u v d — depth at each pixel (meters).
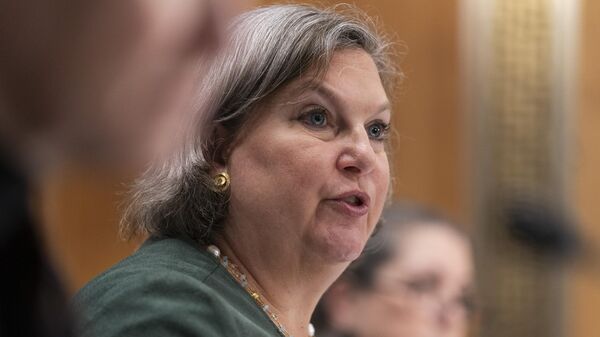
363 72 2.94
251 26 2.91
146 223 2.92
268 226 2.85
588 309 7.12
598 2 7.50
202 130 2.86
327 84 2.87
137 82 1.07
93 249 6.81
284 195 2.83
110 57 1.04
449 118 7.47
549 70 7.43
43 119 1.04
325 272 2.92
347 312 4.08
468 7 7.47
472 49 7.46
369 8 3.90
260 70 2.84
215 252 2.85
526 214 2.30
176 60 1.09
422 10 7.45
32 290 1.13
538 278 7.02
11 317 1.11
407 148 7.41
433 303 4.12
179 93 1.11
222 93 2.85
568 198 7.34
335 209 2.86
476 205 7.36
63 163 1.09
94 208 6.82
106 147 1.08
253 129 2.86
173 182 2.87
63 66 1.03
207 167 2.86
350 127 2.90
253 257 2.87
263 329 2.78
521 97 7.43
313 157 2.83
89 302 2.53
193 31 1.09
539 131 7.41
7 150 1.04
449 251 4.19
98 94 1.05
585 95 7.46
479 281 7.01
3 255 1.10
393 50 3.30
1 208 1.05
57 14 1.02
